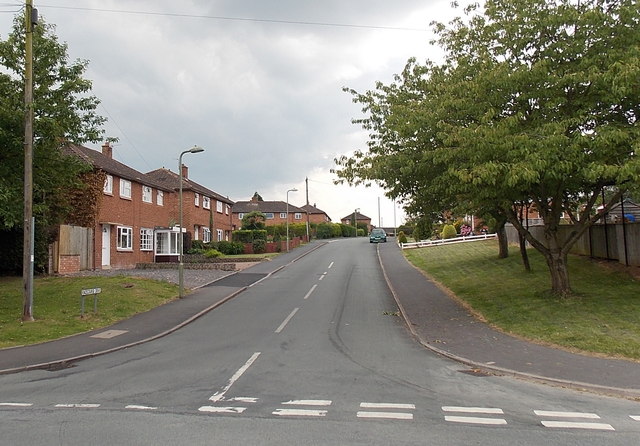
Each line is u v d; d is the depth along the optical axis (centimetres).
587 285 1677
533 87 1355
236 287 2327
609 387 812
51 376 932
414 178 1617
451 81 1456
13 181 1559
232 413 686
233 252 4509
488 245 3825
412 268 3038
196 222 4534
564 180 1370
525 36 1405
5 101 1430
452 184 1423
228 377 895
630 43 1291
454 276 2445
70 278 2238
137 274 2673
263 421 650
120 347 1187
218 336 1325
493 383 862
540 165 1155
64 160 1702
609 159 1245
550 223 1555
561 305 1431
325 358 1053
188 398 764
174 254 3722
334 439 585
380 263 3522
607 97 1241
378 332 1362
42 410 709
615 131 1172
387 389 816
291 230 7181
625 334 1118
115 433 607
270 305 1862
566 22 1330
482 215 1830
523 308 1458
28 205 1415
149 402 745
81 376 925
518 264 2497
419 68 1645
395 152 1641
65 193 2588
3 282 2114
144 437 593
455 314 1560
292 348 1160
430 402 743
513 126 1273
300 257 4156
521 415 684
